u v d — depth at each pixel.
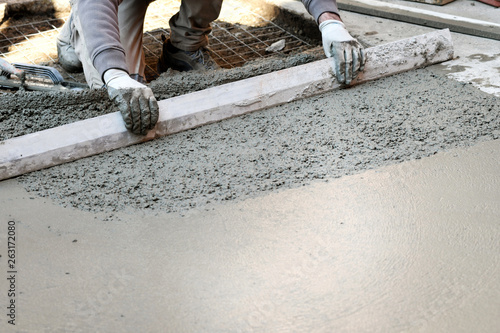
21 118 3.03
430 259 2.08
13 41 4.33
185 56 3.71
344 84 3.34
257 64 3.62
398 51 3.49
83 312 1.89
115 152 2.82
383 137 2.86
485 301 1.90
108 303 1.92
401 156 2.71
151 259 2.11
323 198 2.43
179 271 2.06
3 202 2.45
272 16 4.70
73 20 3.40
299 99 3.26
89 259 2.12
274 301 1.92
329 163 2.68
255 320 1.84
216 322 1.84
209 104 3.04
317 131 2.94
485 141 2.80
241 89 3.13
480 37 4.01
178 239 2.21
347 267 2.05
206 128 3.02
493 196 2.41
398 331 1.79
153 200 2.45
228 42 4.34
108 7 2.91
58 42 3.79
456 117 3.01
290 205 2.39
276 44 4.22
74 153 2.74
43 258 2.12
